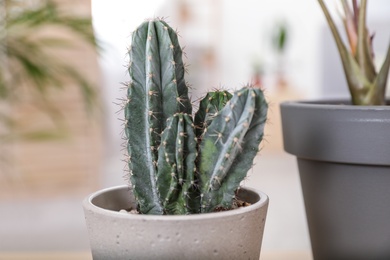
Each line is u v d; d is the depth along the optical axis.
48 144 1.82
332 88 2.32
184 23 3.32
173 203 0.37
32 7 0.79
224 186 0.37
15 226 1.51
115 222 0.35
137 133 0.38
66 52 1.67
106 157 2.27
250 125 0.35
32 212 1.65
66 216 1.61
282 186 1.96
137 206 0.40
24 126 1.55
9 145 1.71
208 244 0.35
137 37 0.37
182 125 0.36
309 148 0.43
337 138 0.42
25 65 0.83
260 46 3.39
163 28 0.37
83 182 1.88
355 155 0.41
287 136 0.46
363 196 0.42
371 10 2.39
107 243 0.36
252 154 0.36
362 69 0.46
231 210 0.36
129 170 0.39
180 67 0.38
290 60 3.25
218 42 3.37
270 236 1.30
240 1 3.36
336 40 0.46
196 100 0.40
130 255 0.35
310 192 0.45
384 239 0.42
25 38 0.85
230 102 0.35
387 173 0.41
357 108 0.41
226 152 0.35
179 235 0.34
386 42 2.02
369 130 0.40
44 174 1.84
